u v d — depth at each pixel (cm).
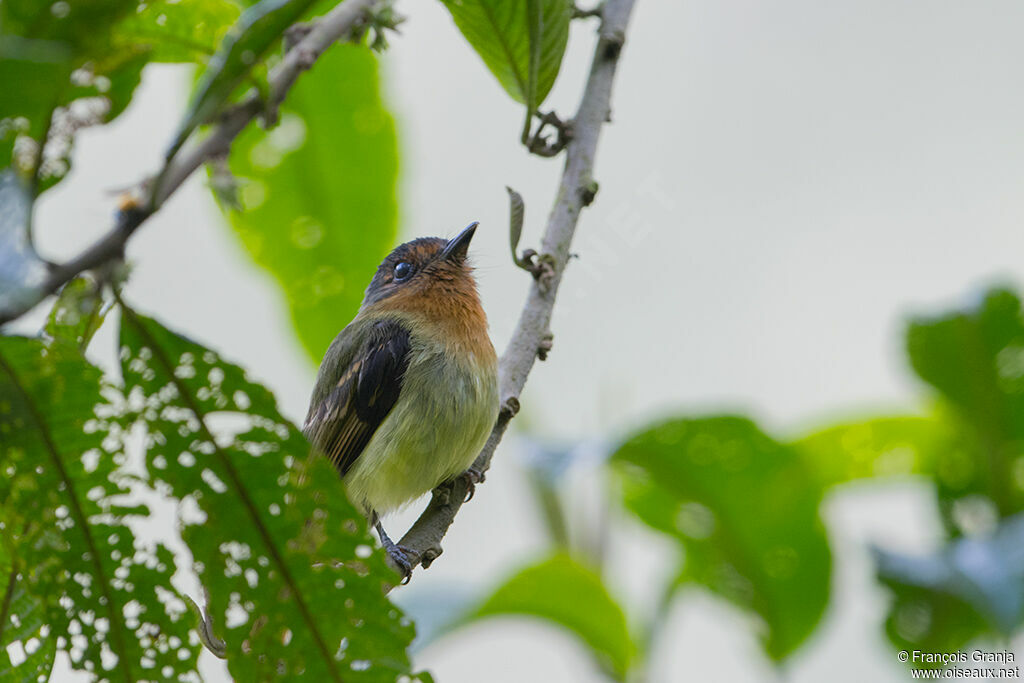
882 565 620
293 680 450
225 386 404
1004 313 746
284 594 439
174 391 406
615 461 763
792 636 778
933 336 766
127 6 342
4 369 399
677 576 795
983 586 583
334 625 445
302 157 808
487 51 576
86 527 442
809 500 756
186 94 731
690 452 743
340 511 425
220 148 348
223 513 430
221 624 446
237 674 450
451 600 752
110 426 419
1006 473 760
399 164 824
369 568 434
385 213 831
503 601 730
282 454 418
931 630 624
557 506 813
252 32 338
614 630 741
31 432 415
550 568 720
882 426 803
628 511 815
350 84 790
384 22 509
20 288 311
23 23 337
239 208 368
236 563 438
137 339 396
